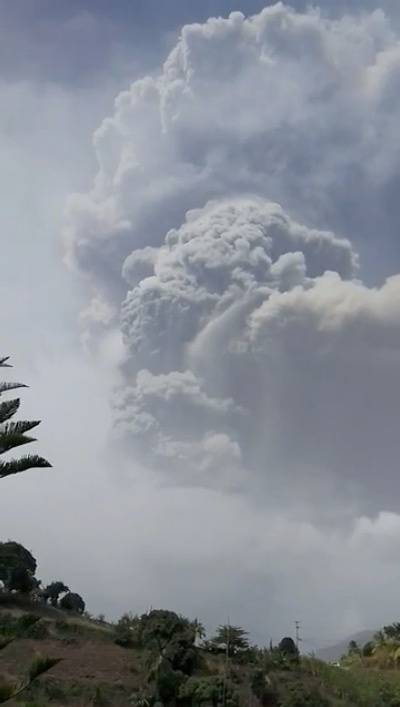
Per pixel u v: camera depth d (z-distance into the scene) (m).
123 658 81.19
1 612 88.00
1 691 19.89
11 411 19.66
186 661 79.12
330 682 87.88
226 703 72.19
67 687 68.69
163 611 90.62
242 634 92.94
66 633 87.31
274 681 83.69
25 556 103.50
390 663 108.38
